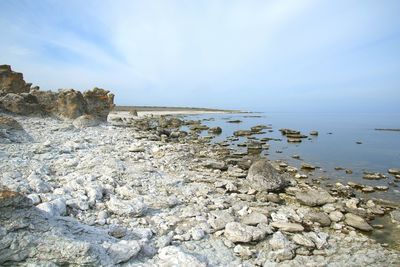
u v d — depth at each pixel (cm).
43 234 498
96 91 3209
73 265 477
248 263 619
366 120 7469
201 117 7338
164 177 1181
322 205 1033
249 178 1199
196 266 542
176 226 754
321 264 640
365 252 709
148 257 583
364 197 1193
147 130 3025
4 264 453
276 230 790
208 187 1114
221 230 750
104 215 738
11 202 496
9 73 2844
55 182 948
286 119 7619
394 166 1783
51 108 2736
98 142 1792
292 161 1905
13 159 1088
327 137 3231
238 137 3075
